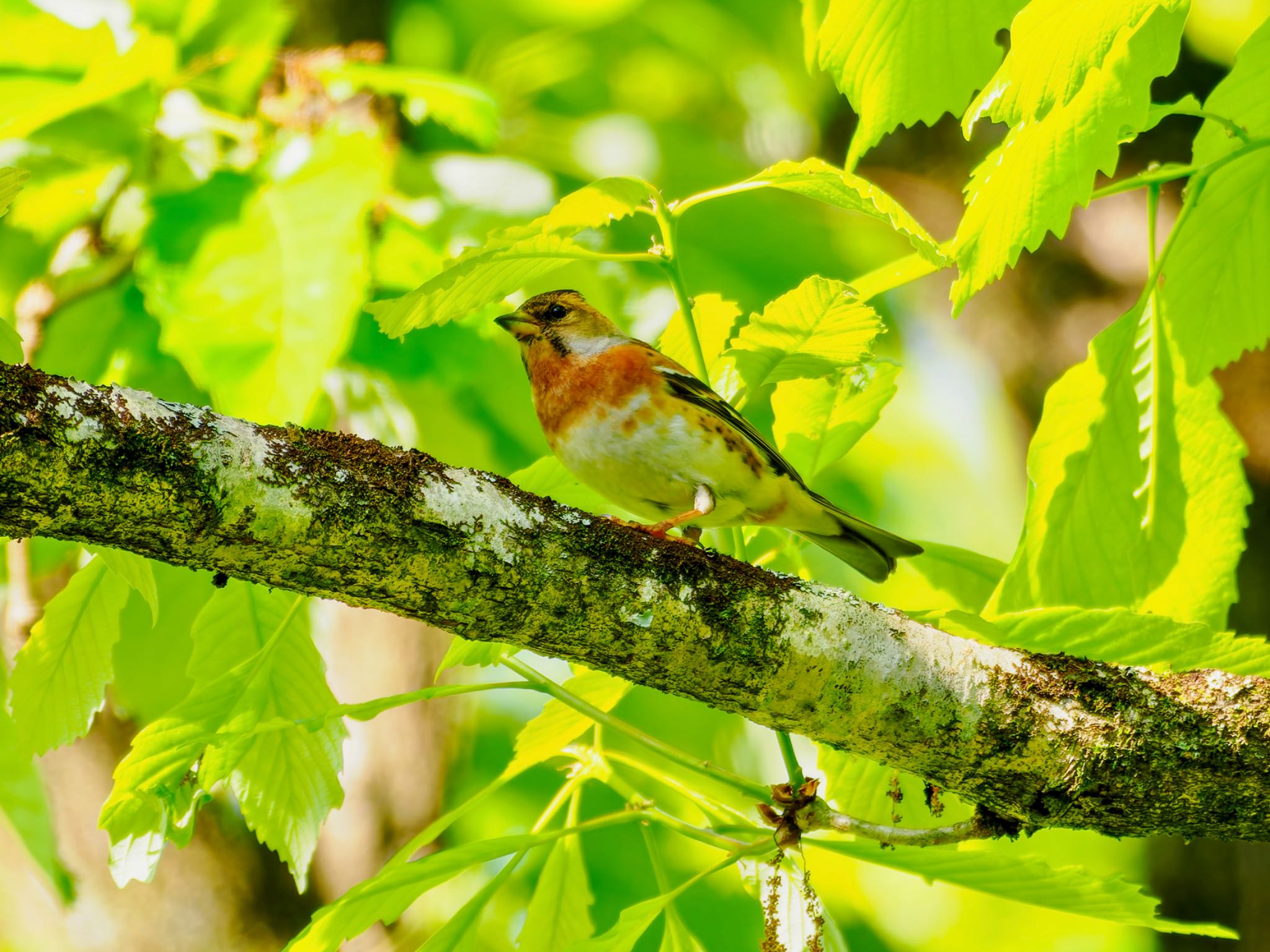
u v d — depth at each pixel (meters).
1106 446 7.29
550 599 5.38
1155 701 5.86
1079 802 5.83
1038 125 5.83
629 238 11.64
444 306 6.16
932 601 13.63
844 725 5.86
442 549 5.14
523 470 7.23
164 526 4.71
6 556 9.20
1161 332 7.14
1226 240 6.88
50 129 8.97
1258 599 12.28
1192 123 13.59
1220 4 13.52
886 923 16.23
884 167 15.16
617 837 12.62
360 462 5.09
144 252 7.59
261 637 7.02
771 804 5.98
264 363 7.37
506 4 14.69
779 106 16.62
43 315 9.43
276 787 6.71
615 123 14.46
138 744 6.12
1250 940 12.54
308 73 9.29
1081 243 13.86
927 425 15.62
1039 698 5.84
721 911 12.30
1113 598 7.29
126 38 9.27
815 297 6.52
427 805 12.78
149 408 4.68
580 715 6.85
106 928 12.11
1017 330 14.24
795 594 5.83
